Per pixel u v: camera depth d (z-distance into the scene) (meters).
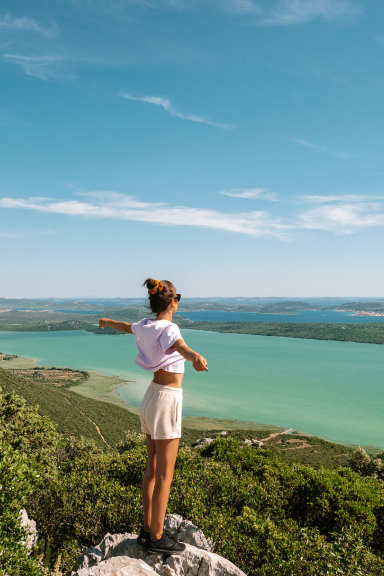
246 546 5.98
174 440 3.34
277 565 5.63
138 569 3.51
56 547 8.16
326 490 13.01
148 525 3.77
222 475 10.23
